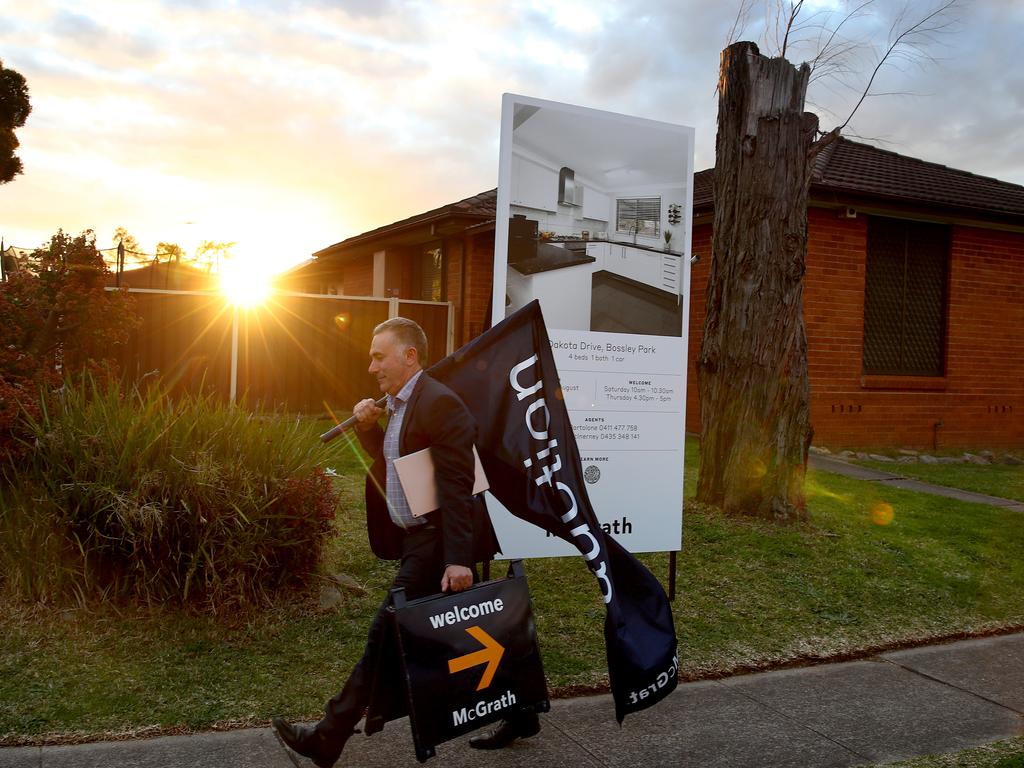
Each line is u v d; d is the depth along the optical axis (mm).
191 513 4801
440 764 3549
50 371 6203
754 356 7836
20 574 4789
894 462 12523
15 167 16594
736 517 7785
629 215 5422
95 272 6801
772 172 7805
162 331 14078
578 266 5305
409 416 3320
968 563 6969
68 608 4742
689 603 5762
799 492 7859
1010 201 15648
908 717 4180
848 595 6059
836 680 4688
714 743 3830
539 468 3875
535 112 5145
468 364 3850
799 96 7895
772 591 6059
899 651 5207
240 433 5316
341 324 15328
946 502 9242
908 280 14430
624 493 5547
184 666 4305
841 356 13477
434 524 3344
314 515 5219
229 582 4848
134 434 4992
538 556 5320
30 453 5148
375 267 20203
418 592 3297
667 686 3643
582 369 5387
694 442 12508
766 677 4719
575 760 3623
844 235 13445
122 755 3457
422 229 16781
